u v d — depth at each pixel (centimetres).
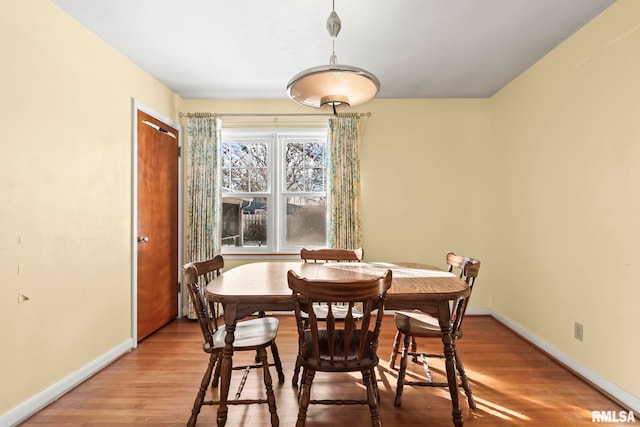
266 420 183
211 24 229
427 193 371
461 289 175
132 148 283
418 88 343
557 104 259
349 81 173
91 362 235
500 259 350
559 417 185
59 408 194
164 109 336
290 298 165
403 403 200
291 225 380
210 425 179
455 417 173
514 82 321
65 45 214
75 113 222
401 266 243
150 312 310
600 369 216
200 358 261
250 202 381
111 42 252
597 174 220
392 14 217
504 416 186
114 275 261
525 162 303
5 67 175
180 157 366
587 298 229
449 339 176
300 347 165
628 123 196
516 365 247
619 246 203
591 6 209
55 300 206
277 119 375
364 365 158
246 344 178
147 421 182
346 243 356
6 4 175
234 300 166
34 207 192
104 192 250
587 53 228
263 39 249
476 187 371
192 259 356
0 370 172
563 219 253
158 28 234
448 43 255
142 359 259
